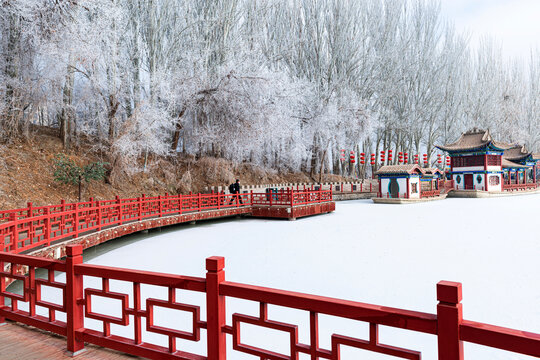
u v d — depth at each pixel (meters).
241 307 7.30
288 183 34.53
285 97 29.39
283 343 5.74
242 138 27.08
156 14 26.47
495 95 54.81
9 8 15.19
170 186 25.86
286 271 9.73
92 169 19.39
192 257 11.41
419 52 46.56
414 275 9.19
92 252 12.35
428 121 49.09
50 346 3.66
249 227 18.34
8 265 7.39
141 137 21.23
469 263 10.27
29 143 20.08
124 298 3.15
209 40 28.92
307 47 41.03
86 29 17.86
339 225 18.41
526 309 6.80
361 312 2.15
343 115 36.94
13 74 18.02
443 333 1.90
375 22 43.66
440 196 34.44
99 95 20.77
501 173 38.25
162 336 6.11
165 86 23.34
